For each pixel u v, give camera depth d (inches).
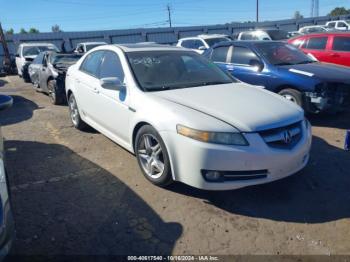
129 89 164.7
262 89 175.3
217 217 130.7
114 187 155.6
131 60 176.7
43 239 119.0
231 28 1443.2
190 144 129.3
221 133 127.3
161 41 1332.4
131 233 122.1
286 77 241.1
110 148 205.2
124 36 1270.9
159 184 149.9
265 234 120.4
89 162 184.9
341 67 259.6
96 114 199.8
